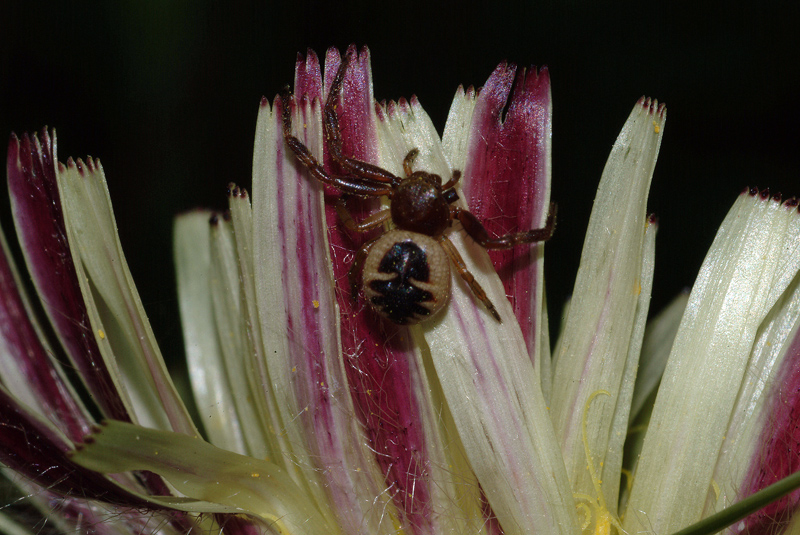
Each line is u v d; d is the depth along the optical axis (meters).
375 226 0.09
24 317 0.08
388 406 0.08
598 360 0.09
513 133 0.09
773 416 0.09
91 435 0.08
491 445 0.08
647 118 0.09
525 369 0.08
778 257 0.09
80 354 0.08
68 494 0.08
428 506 0.08
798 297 0.09
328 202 0.09
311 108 0.08
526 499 0.08
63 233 0.08
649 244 0.09
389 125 0.09
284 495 0.08
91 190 0.08
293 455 0.08
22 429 0.08
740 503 0.08
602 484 0.09
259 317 0.08
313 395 0.08
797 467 0.08
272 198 0.08
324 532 0.08
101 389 0.08
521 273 0.09
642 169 0.09
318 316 0.08
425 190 0.09
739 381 0.08
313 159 0.08
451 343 0.08
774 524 0.08
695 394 0.09
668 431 0.09
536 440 0.08
